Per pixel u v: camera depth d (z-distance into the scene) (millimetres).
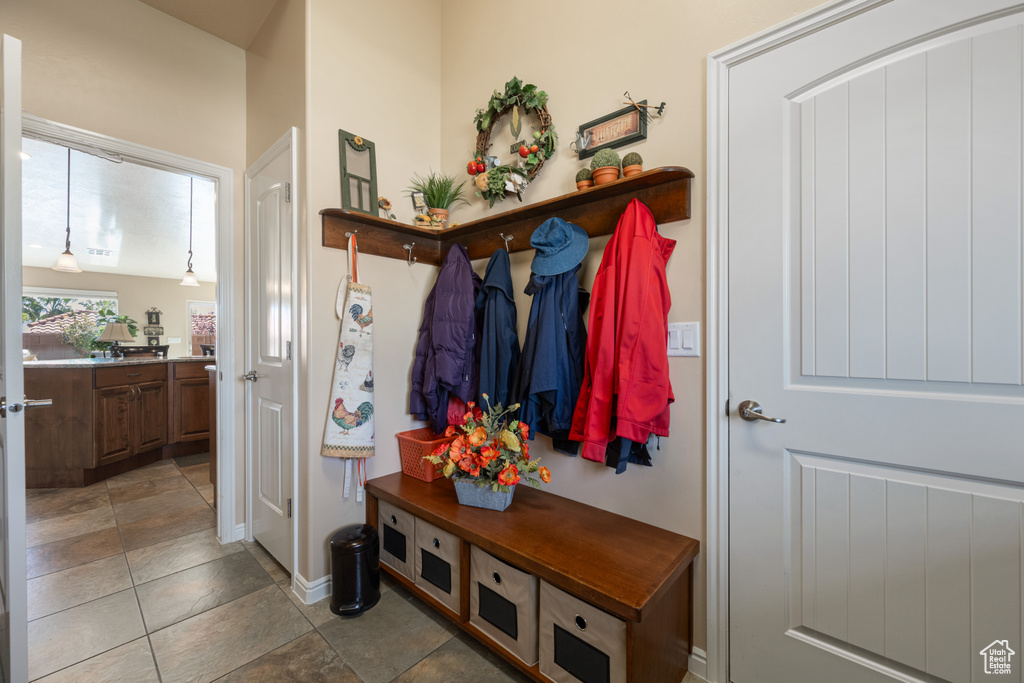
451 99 2232
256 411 2191
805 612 1193
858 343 1115
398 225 1909
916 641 1046
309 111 1716
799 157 1199
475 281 1952
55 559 2064
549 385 1477
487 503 1580
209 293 8578
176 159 2080
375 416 1933
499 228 1945
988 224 959
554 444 1646
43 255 6387
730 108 1308
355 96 1880
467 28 2158
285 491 1898
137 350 5496
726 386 1317
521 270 1906
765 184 1248
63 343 7051
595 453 1331
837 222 1144
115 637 1519
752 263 1271
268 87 2061
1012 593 942
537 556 1258
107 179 3762
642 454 1446
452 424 1912
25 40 1726
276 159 1957
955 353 995
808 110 1184
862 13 1104
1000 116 948
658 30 1480
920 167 1034
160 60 2043
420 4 2189
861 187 1110
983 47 965
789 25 1200
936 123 1017
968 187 979
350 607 1635
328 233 1753
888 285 1075
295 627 1579
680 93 1423
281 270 1925
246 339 2266
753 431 1271
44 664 1387
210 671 1367
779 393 1228
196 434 4000
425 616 1653
